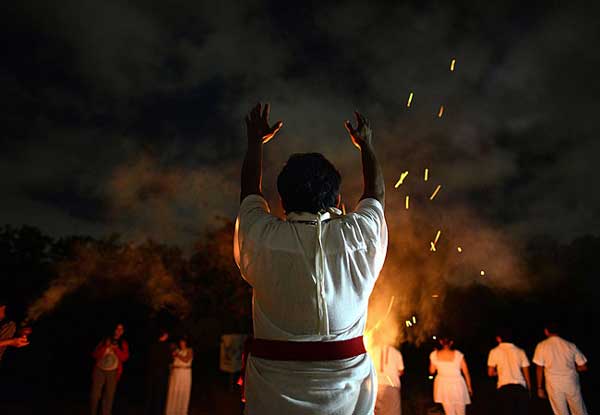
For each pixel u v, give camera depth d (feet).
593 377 46.03
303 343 4.46
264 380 4.42
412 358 52.70
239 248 4.83
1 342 15.92
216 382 47.88
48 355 51.60
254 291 4.77
